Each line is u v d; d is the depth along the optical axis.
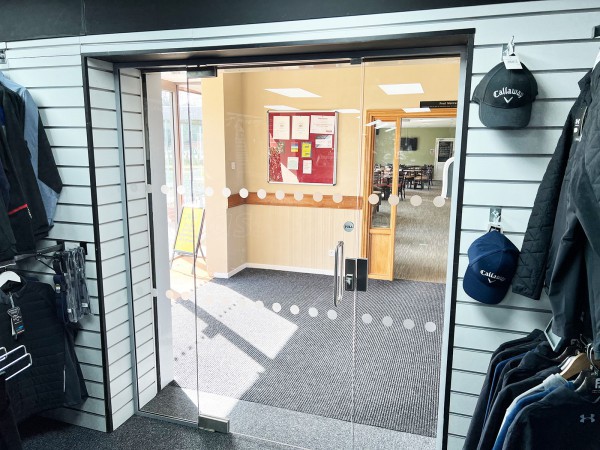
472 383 2.00
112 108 2.52
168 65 2.42
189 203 2.78
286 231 2.60
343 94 2.34
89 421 2.68
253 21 2.05
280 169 2.53
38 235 2.46
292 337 2.83
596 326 1.15
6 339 2.22
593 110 1.17
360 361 2.94
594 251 1.09
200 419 2.66
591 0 1.63
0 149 2.06
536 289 1.66
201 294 2.93
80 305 2.47
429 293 2.40
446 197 2.22
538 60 1.72
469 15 1.77
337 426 2.62
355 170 2.38
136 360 2.79
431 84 2.18
